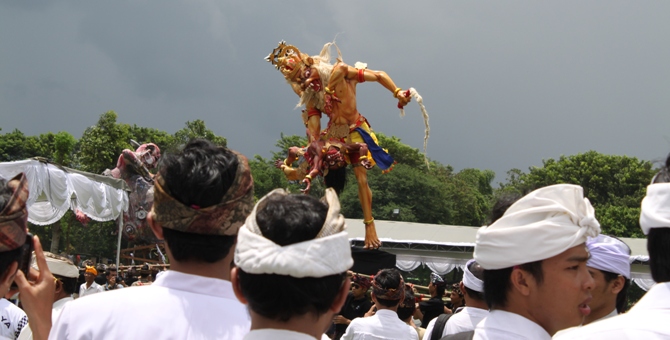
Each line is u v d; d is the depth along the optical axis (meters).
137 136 43.69
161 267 17.11
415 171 48.44
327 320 2.27
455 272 21.30
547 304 2.68
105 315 2.47
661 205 2.42
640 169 43.19
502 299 2.78
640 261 16.50
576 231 2.62
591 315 3.85
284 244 2.16
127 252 26.50
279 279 2.14
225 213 2.57
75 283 5.18
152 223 2.70
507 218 2.70
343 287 2.27
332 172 7.29
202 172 2.53
